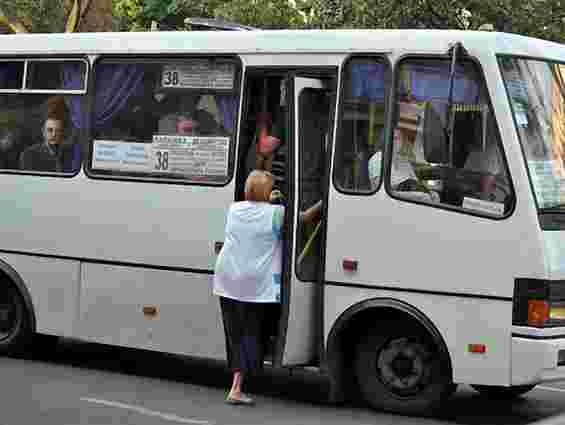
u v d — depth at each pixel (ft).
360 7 93.35
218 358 49.55
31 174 54.95
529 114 44.37
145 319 51.39
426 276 44.47
